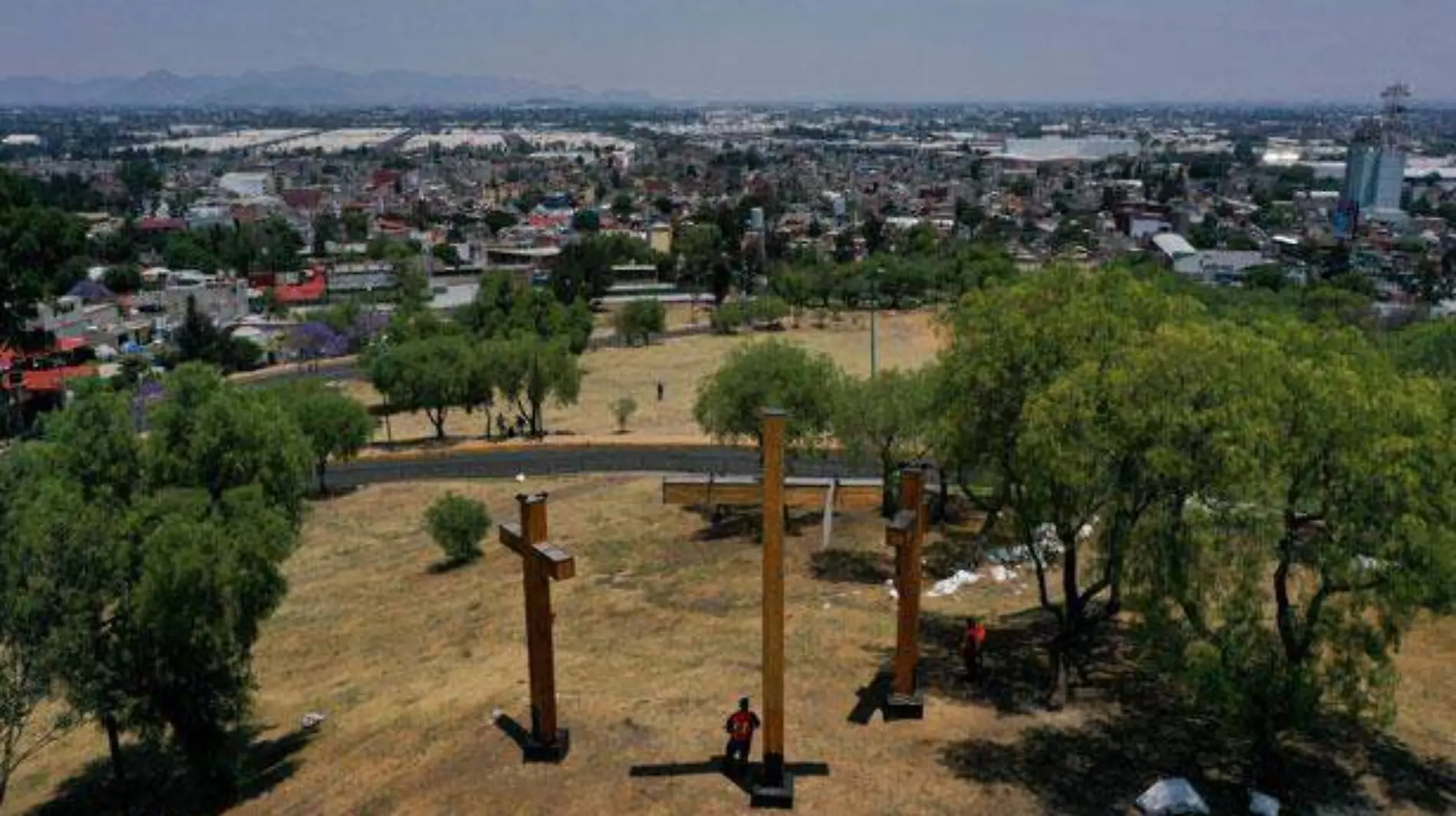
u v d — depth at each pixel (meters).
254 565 28.61
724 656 31.14
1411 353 43.22
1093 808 21.66
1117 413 21.47
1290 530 21.02
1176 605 24.48
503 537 24.47
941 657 29.67
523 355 79.31
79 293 148.25
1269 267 161.50
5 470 27.23
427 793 23.77
